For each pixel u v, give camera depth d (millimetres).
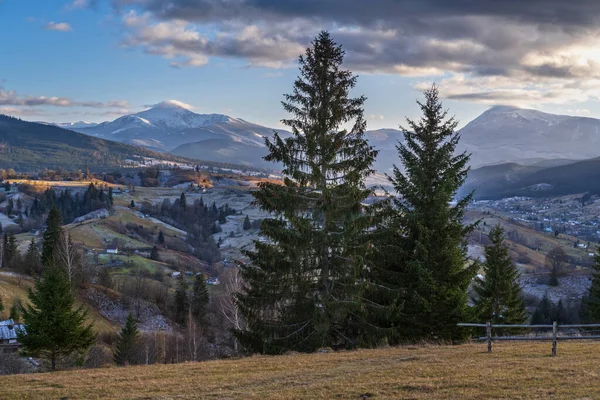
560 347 22734
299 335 29391
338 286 30422
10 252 110438
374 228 31250
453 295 30266
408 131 34469
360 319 30000
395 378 17203
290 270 29781
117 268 156000
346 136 31688
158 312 105250
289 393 15828
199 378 19516
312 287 30391
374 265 31203
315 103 31734
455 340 30688
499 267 51156
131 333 63531
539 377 16000
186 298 105375
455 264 31016
